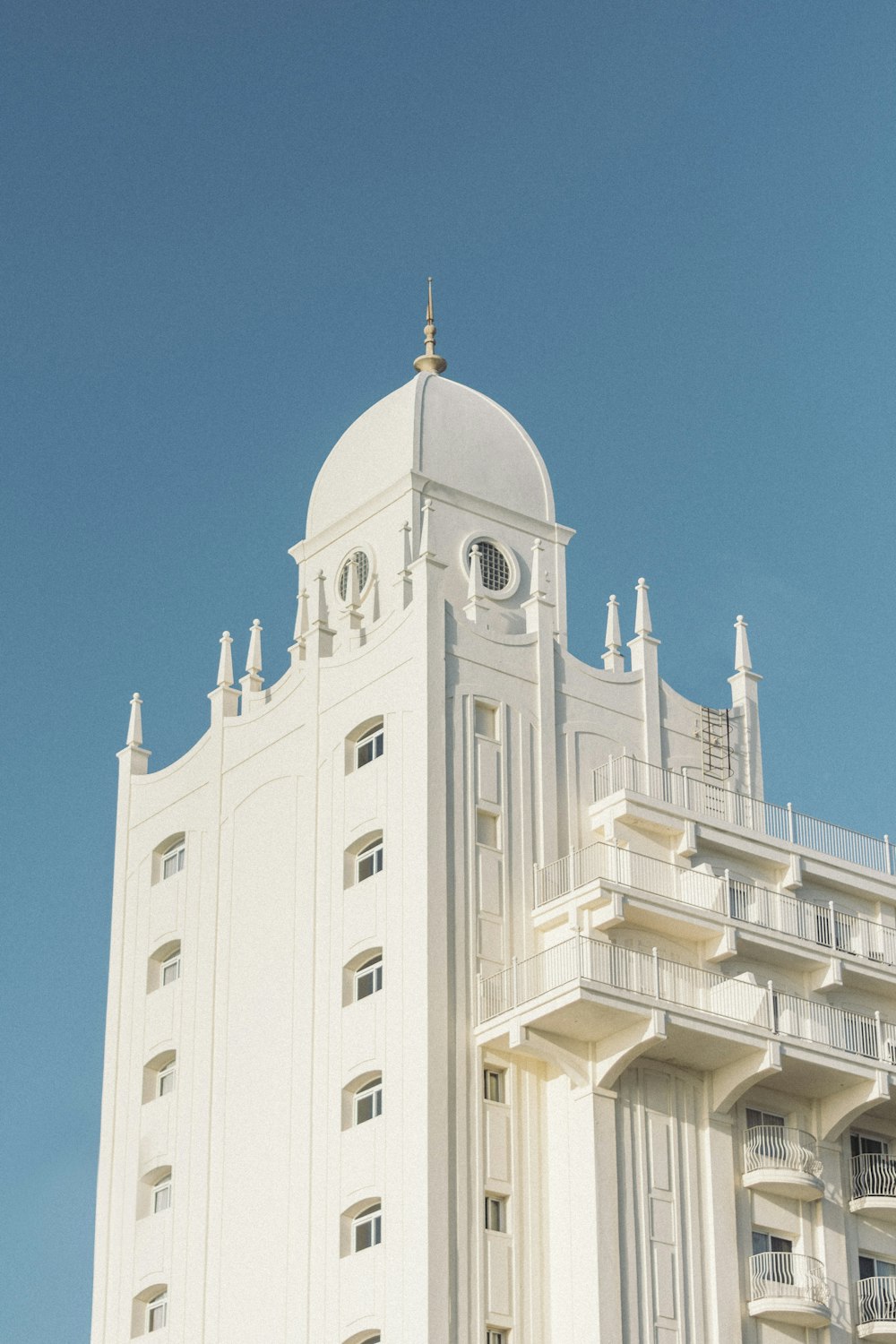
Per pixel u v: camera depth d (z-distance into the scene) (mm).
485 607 69750
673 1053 61750
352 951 64375
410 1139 60062
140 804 75625
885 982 67000
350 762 67250
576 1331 58438
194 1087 68812
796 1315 61094
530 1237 60000
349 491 76125
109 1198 70312
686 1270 60312
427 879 62469
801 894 68000
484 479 75062
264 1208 64312
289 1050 65500
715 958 64125
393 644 66875
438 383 77188
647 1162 60906
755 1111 64188
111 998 73312
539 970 62625
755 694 73688
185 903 71938
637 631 71625
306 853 67500
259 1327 62938
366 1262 60219
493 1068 61594
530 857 64750
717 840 66125
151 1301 68062
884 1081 64062
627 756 67000
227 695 74000
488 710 66250
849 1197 64938
